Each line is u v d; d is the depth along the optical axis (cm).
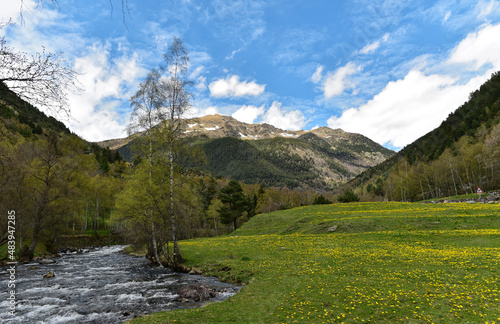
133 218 3200
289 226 5459
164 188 2967
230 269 2361
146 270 2753
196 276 2356
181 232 3064
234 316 1233
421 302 1230
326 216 5381
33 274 2575
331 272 1945
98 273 2586
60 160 4306
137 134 2978
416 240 3053
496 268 1650
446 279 1546
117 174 12625
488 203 5244
